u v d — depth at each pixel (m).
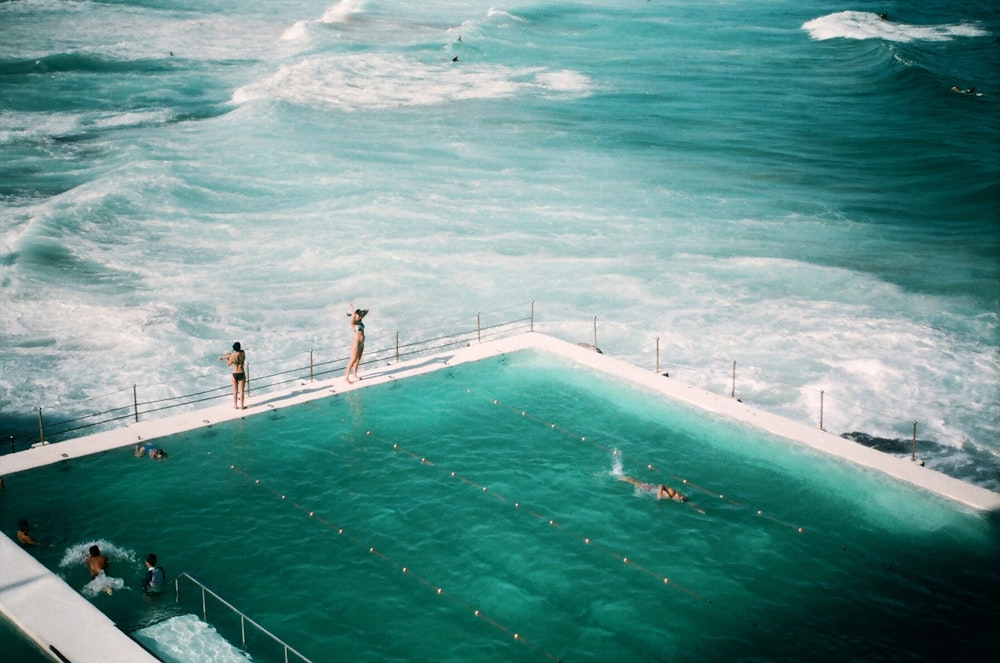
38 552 14.70
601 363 21.50
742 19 82.44
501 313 27.34
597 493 16.80
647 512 16.23
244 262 30.06
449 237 32.34
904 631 13.43
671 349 25.27
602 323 26.73
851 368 24.28
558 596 14.11
